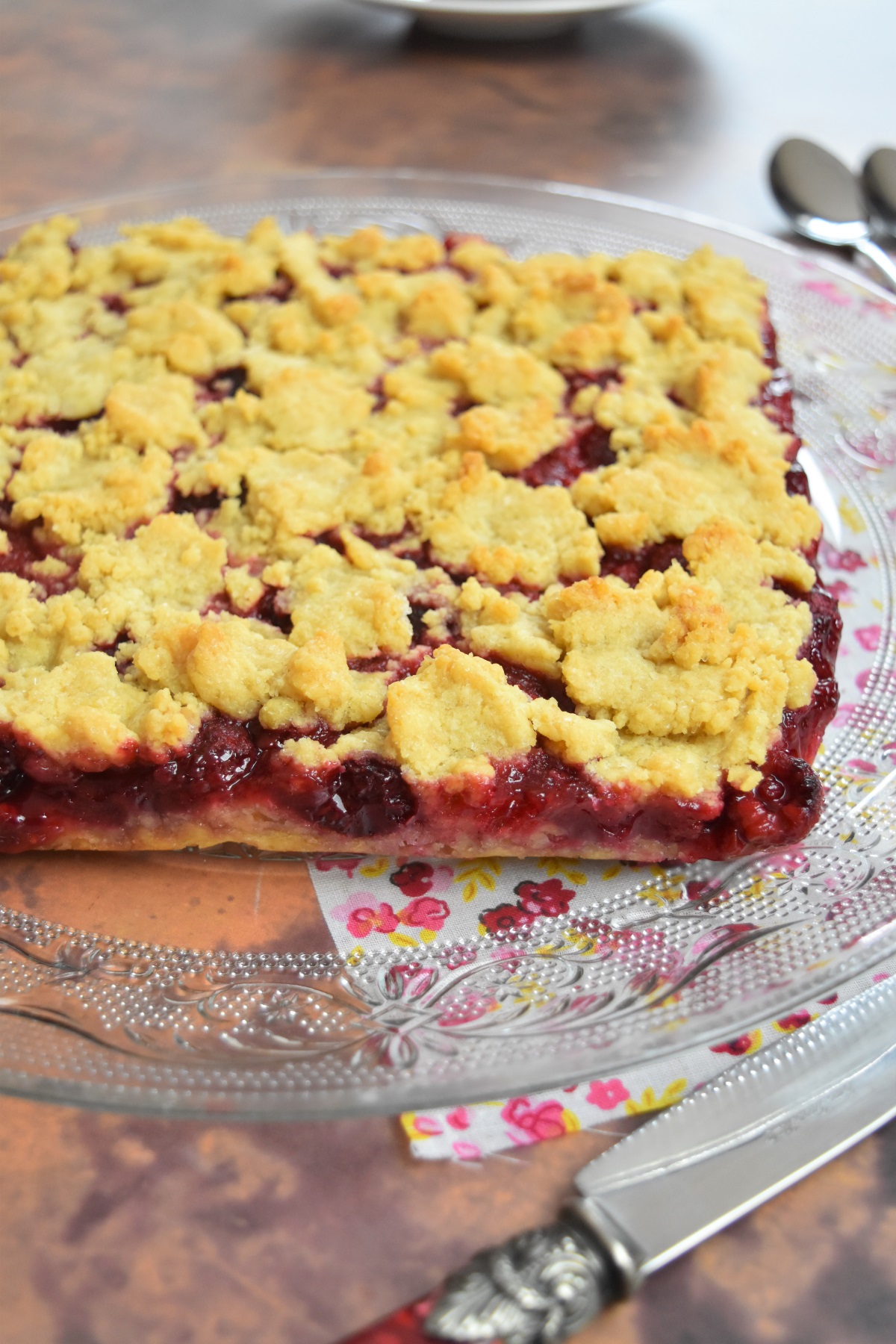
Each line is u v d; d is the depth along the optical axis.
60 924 0.38
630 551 0.43
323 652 0.40
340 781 0.39
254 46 0.68
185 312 0.48
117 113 0.63
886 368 0.50
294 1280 0.34
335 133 0.62
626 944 0.38
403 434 0.45
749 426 0.45
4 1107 0.36
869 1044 0.37
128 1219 0.35
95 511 0.43
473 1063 0.35
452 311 0.48
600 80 0.66
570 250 0.53
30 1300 0.34
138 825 0.40
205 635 0.40
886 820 0.40
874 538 0.46
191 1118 0.34
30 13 0.70
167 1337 0.33
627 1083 0.37
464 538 0.43
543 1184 0.35
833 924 0.37
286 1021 0.36
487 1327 0.32
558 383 0.46
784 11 0.73
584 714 0.40
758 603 0.41
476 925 0.39
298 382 0.46
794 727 0.40
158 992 0.37
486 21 0.64
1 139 0.62
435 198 0.55
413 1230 0.35
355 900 0.39
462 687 0.39
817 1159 0.35
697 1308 0.34
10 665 0.41
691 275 0.50
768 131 0.64
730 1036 0.35
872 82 0.67
